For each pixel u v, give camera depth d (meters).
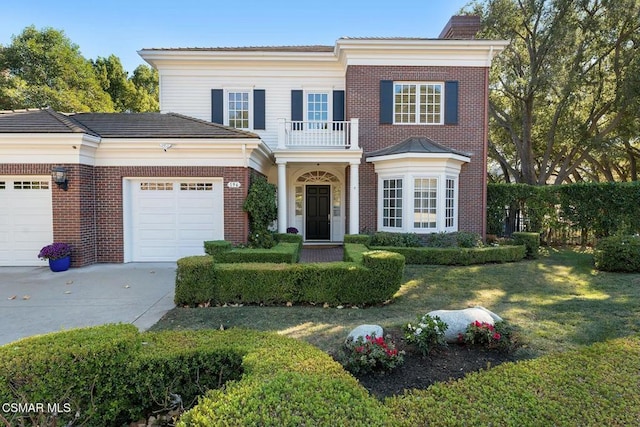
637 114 18.78
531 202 14.70
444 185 12.39
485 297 7.21
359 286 6.52
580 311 6.13
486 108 13.73
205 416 2.15
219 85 14.80
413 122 13.83
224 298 6.57
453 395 2.59
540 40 19.61
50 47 27.28
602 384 2.74
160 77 14.70
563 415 2.36
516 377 2.84
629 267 9.30
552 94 21.00
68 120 10.37
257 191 10.72
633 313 5.98
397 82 13.77
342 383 2.58
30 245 9.92
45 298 6.99
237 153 10.60
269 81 14.91
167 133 10.49
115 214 10.44
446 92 13.67
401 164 12.52
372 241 11.73
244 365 2.94
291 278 6.58
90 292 7.42
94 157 10.29
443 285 8.20
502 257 10.97
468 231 13.41
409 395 2.66
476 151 13.78
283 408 2.21
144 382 3.14
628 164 27.97
